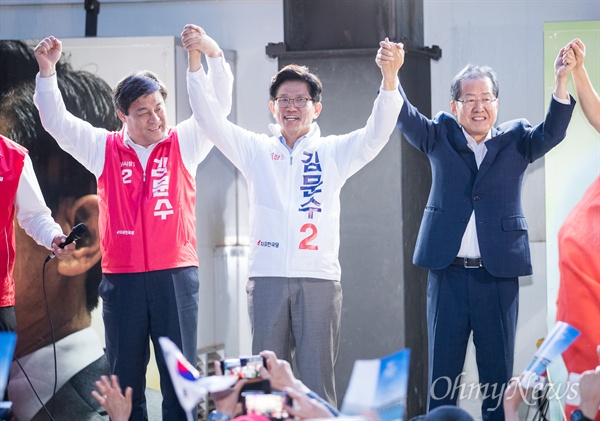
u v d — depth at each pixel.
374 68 9.50
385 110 7.56
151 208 7.80
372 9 9.58
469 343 9.54
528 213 9.71
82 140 8.00
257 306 7.76
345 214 9.66
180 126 8.21
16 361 9.29
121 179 7.89
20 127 9.55
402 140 9.52
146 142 7.96
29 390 9.41
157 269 7.71
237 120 10.16
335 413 5.38
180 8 10.20
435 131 7.92
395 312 9.52
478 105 7.71
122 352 7.72
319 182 7.83
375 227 9.56
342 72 9.59
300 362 7.74
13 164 8.05
